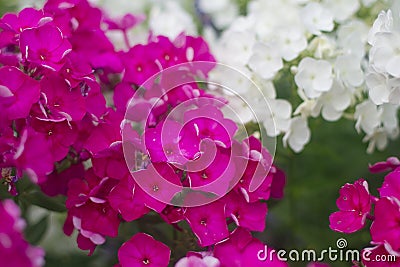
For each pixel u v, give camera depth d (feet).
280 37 2.13
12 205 1.64
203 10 2.50
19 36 1.82
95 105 1.87
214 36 2.46
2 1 2.21
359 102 2.19
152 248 1.79
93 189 1.81
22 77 1.77
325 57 2.13
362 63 2.19
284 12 2.30
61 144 1.82
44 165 1.74
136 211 1.80
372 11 2.27
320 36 2.14
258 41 2.12
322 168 2.40
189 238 1.88
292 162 2.32
